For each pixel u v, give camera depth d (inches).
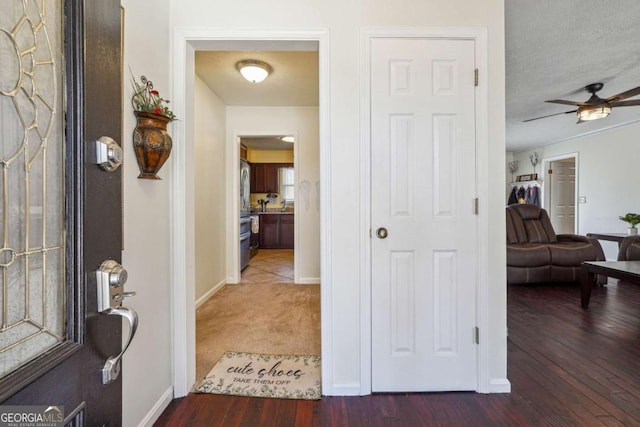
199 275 128.0
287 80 127.8
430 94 68.1
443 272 68.6
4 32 18.8
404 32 67.4
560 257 147.7
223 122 157.8
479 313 68.2
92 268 23.6
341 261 68.2
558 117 181.0
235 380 72.7
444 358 68.9
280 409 63.1
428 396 67.3
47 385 19.6
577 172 227.8
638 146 187.6
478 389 68.4
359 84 67.7
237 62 111.4
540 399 65.0
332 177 67.9
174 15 66.7
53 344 21.1
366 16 67.5
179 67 66.9
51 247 21.4
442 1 67.7
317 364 80.0
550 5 80.4
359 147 67.9
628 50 104.3
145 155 54.8
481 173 68.1
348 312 68.2
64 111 22.0
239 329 103.0
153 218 60.3
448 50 68.0
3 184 19.0
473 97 68.1
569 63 114.1
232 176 163.2
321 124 68.2
